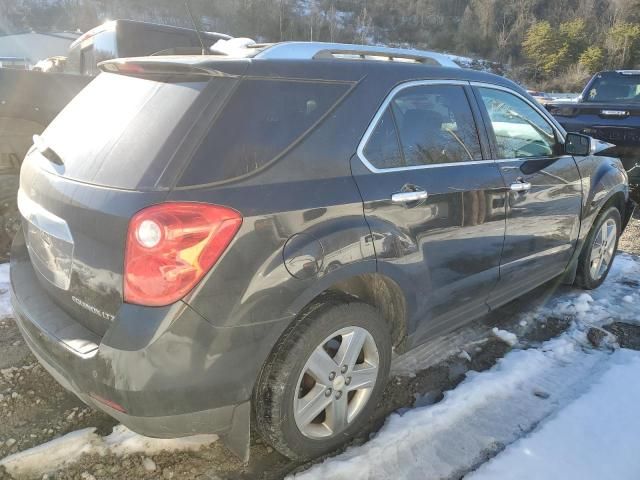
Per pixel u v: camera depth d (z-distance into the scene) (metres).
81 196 2.09
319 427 2.45
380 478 2.35
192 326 1.92
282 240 2.08
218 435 2.34
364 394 2.56
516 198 3.26
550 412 2.83
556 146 3.84
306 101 2.31
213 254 1.93
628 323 3.94
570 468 2.42
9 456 2.40
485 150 3.16
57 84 4.58
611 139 7.31
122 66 2.41
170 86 2.21
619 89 8.50
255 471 2.40
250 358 2.07
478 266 3.07
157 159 1.99
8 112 4.34
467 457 2.50
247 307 2.01
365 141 2.47
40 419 2.68
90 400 2.08
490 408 2.85
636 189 7.30
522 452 2.50
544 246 3.66
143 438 2.53
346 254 2.28
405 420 2.70
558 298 4.33
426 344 3.55
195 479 2.34
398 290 2.61
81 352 2.00
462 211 2.87
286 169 2.17
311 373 2.30
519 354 3.38
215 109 2.07
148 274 1.88
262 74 2.20
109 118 2.29
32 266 2.70
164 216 1.87
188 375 1.94
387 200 2.46
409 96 2.75
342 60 2.52
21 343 3.33
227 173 2.02
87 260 2.05
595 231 4.29
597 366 3.30
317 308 2.28
